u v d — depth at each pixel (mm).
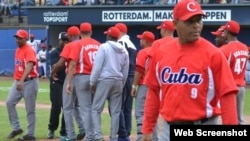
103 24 45250
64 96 15719
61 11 46344
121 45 15094
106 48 14875
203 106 7637
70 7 45812
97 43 15586
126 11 44250
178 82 7672
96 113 15094
